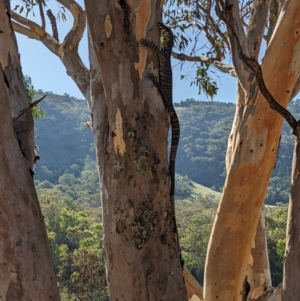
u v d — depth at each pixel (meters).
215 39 7.27
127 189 3.47
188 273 5.42
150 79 3.60
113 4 3.54
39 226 2.42
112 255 3.53
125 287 3.44
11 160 2.37
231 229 4.05
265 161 3.92
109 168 3.60
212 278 4.21
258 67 2.93
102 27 3.54
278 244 12.52
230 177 4.02
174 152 4.54
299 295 2.52
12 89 3.34
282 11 3.83
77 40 5.83
